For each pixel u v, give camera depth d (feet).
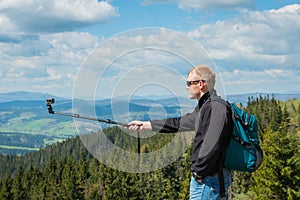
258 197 89.10
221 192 13.62
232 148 13.25
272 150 85.20
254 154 13.37
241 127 13.35
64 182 245.04
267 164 86.43
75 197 219.61
